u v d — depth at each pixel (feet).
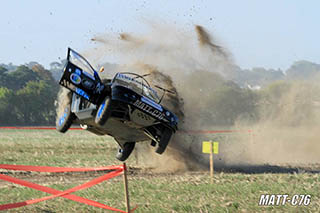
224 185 79.71
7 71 634.84
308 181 87.20
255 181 86.79
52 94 504.02
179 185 80.07
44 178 91.61
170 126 75.66
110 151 148.77
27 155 129.49
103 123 67.92
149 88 79.25
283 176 92.99
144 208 62.80
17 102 483.92
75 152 142.61
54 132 294.66
